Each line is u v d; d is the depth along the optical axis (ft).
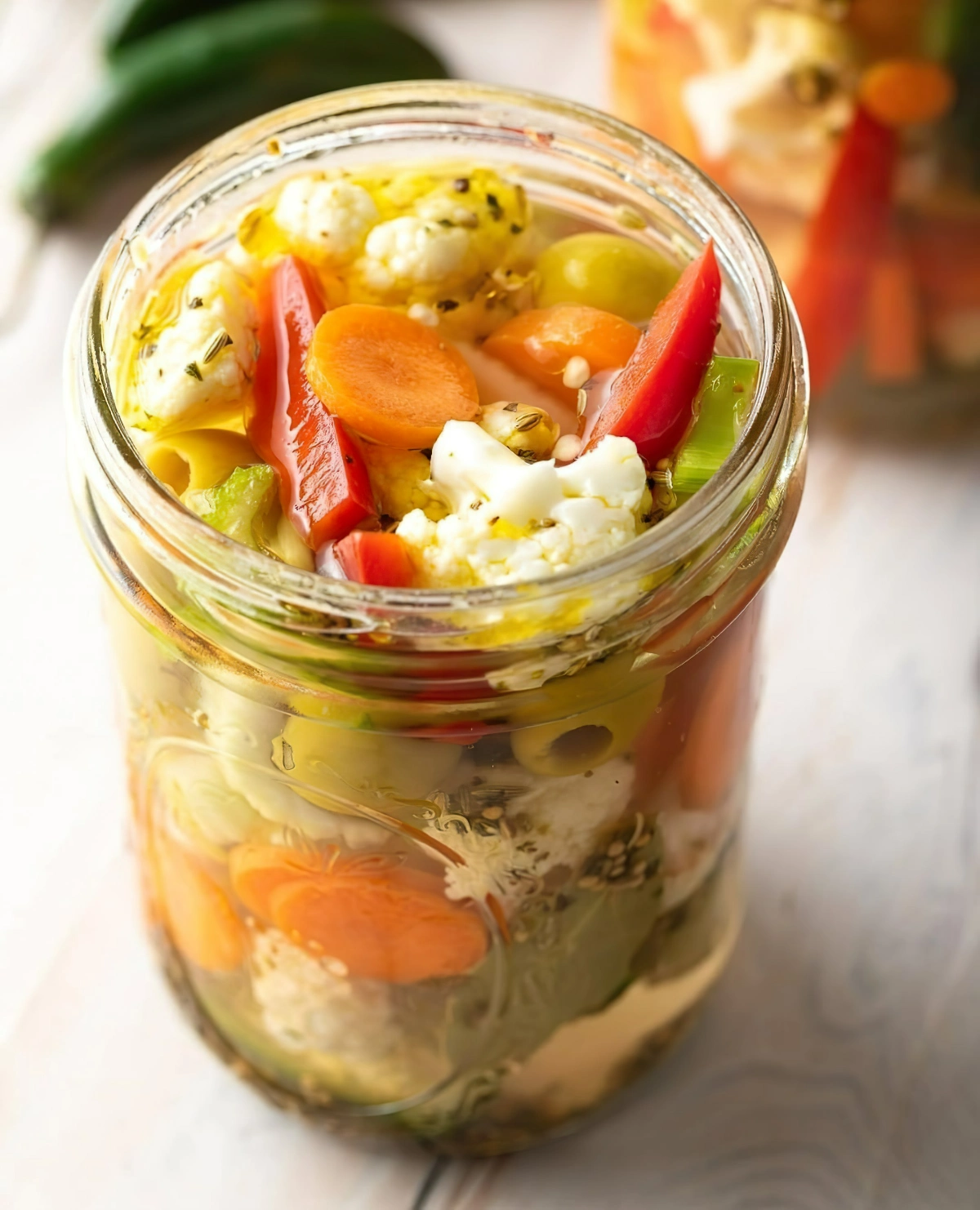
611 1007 1.23
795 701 1.48
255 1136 1.32
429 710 1.06
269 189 1.20
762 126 1.45
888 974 1.38
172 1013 1.36
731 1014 1.37
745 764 1.24
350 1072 1.24
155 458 1.11
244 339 1.11
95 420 1.07
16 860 1.42
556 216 1.22
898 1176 1.31
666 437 1.09
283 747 1.09
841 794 1.45
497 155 1.22
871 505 1.57
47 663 1.50
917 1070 1.35
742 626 1.14
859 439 1.61
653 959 1.23
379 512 1.08
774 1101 1.34
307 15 1.70
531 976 1.18
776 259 1.52
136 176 1.73
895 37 1.38
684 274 1.14
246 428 1.12
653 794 1.13
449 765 1.08
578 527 1.05
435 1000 1.18
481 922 1.14
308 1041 1.23
